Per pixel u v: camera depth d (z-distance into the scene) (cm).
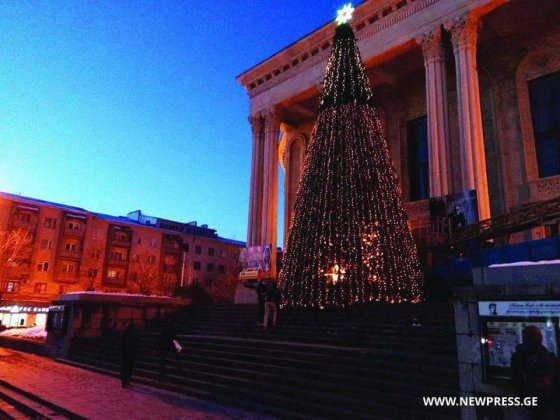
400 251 1545
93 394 991
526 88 2111
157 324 1861
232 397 916
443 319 1068
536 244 1355
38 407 895
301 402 803
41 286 4725
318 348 1024
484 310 547
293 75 2802
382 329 1119
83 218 5175
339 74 1806
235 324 1570
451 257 1709
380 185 1620
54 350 1805
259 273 2438
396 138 2608
